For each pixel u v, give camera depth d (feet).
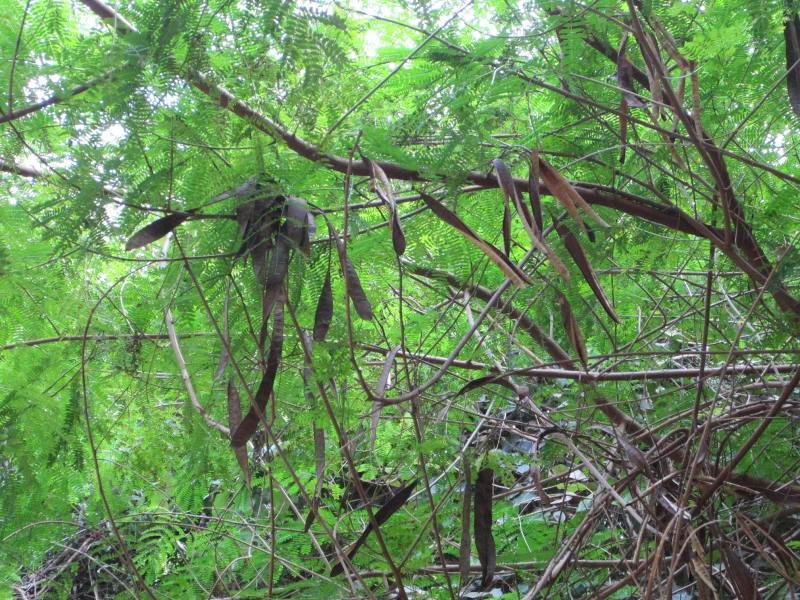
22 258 4.97
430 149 3.98
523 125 5.10
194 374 5.38
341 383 4.75
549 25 4.20
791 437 5.62
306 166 3.96
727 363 4.83
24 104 3.75
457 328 6.46
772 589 5.29
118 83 3.45
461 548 4.61
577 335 4.70
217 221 4.15
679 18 4.60
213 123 3.74
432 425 5.41
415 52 4.01
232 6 3.55
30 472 5.23
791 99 4.50
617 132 5.08
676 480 5.47
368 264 5.08
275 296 3.85
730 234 4.85
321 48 3.48
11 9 3.82
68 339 5.31
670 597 4.32
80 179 3.61
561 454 5.81
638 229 5.60
